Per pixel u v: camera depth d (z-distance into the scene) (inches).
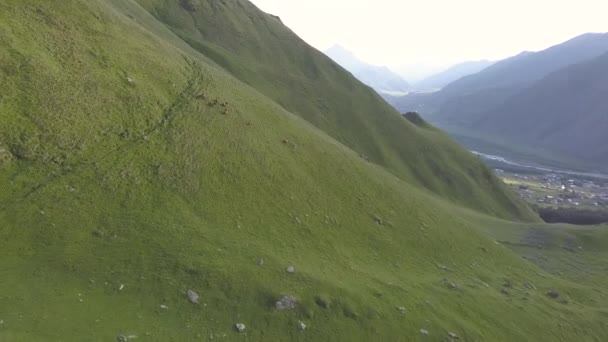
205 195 1620.3
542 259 2874.0
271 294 1282.0
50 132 1485.0
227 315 1187.3
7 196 1266.0
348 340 1250.0
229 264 1336.1
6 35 1681.8
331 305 1322.6
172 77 2192.4
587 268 2842.0
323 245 1694.1
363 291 1455.5
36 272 1104.8
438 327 1414.9
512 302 1827.0
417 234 2159.2
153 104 1904.5
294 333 1208.2
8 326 914.1
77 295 1078.4
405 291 1565.0
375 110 5251.0
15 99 1499.8
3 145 1362.0
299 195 1929.1
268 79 4795.8
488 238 2696.9
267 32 5885.8
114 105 1750.7
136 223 1364.4
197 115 1998.0
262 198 1775.3
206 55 4375.0
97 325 1008.2
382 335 1300.4
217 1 5767.7
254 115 2348.7
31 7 1905.8
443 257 2087.8
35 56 1684.3
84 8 2171.5
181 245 1346.0
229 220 1571.1
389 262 1809.8
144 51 2230.6
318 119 4552.2
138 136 1701.5
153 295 1159.0
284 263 1429.6
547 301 1989.4
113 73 1900.8
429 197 3425.2
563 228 3708.2
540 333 1660.9
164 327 1076.5
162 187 1550.2
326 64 5866.1
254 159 1961.1
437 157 4945.9
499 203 4931.1
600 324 1902.1
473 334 1457.9
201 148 1814.7
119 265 1210.0
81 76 1755.7
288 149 2231.8
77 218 1299.2
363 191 2294.5
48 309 1005.8
